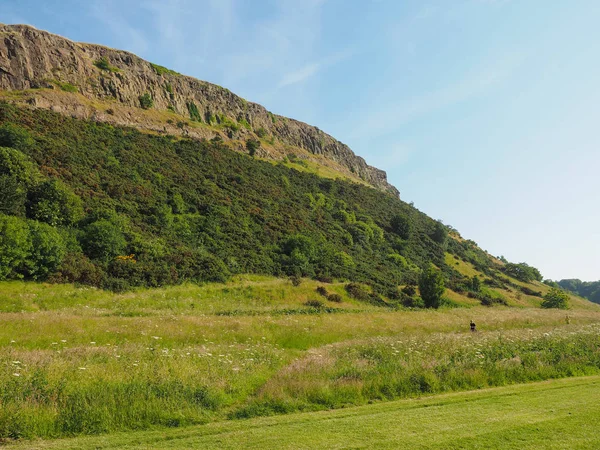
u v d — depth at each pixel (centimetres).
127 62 8350
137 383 855
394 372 1101
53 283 2784
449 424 687
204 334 1791
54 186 3594
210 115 9556
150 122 7544
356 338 2053
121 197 4566
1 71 5953
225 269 3938
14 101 5562
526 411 766
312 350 1673
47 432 653
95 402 744
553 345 1534
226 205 5534
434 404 850
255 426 703
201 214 5144
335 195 8556
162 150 6544
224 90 10625
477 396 915
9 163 3534
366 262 5844
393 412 784
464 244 9700
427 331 2481
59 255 2917
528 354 1339
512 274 9088
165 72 9188
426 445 582
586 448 568
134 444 606
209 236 4616
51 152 4606
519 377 1150
